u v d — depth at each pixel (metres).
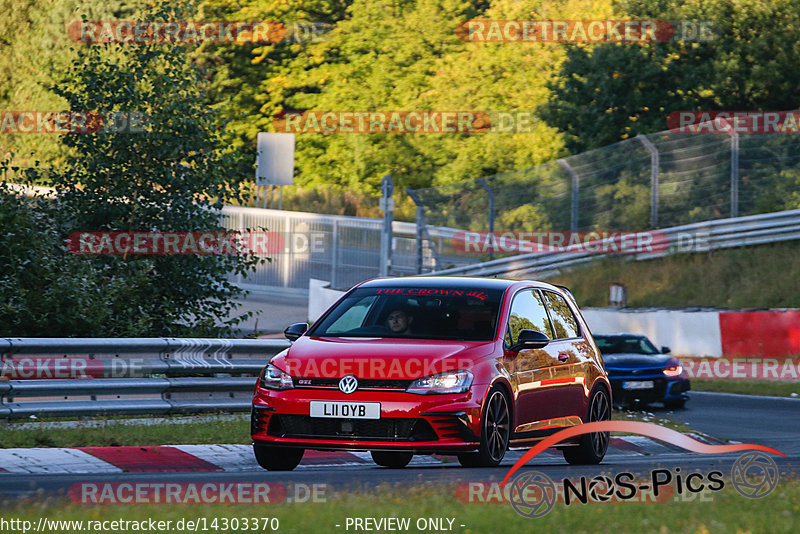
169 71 65.75
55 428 39.38
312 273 130.00
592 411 39.34
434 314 35.03
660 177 121.12
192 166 65.75
